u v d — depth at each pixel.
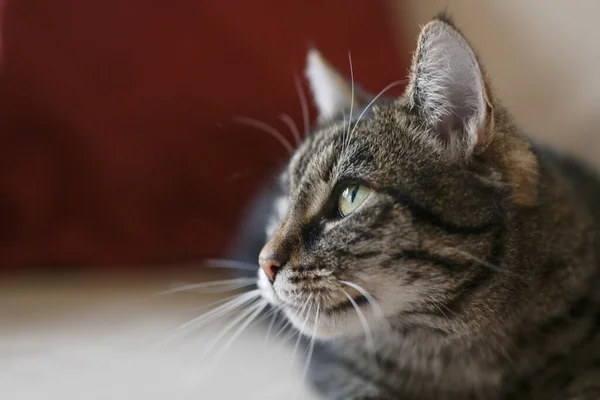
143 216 0.65
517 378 0.43
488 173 0.40
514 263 0.41
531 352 0.43
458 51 0.39
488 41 0.75
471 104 0.40
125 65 0.65
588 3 0.71
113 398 0.45
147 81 0.66
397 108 0.42
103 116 0.65
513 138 0.41
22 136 0.63
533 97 0.72
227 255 0.62
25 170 0.63
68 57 0.64
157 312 0.56
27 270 0.64
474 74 0.39
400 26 0.77
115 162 0.65
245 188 0.66
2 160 0.63
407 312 0.41
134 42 0.66
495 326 0.42
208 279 0.62
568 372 0.43
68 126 0.64
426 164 0.40
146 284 0.62
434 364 0.44
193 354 0.50
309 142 0.46
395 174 0.40
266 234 0.51
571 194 0.45
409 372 0.44
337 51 0.71
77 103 0.64
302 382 0.47
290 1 0.72
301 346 0.49
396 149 0.41
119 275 0.64
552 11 0.72
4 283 0.62
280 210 0.47
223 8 0.69
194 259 0.66
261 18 0.70
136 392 0.46
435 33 0.40
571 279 0.43
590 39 0.71
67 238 0.64
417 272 0.40
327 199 0.42
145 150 0.65
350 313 0.41
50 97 0.64
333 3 0.73
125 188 0.65
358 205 0.41
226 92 0.67
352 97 0.46
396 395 0.45
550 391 0.43
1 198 0.63
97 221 0.65
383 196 0.40
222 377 0.48
